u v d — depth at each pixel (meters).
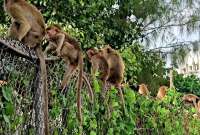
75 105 7.96
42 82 6.48
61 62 7.66
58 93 7.50
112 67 10.03
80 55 7.88
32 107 6.51
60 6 18.09
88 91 8.41
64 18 18.22
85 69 10.41
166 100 13.75
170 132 13.14
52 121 7.27
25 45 6.62
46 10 17.91
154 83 26.53
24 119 6.30
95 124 8.57
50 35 7.69
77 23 18.77
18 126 6.14
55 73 7.46
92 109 8.58
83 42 17.97
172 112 13.91
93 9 19.06
